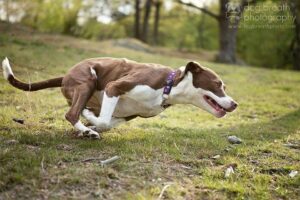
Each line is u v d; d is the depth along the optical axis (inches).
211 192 174.6
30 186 159.9
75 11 898.7
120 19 1401.3
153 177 179.8
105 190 164.4
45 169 172.4
